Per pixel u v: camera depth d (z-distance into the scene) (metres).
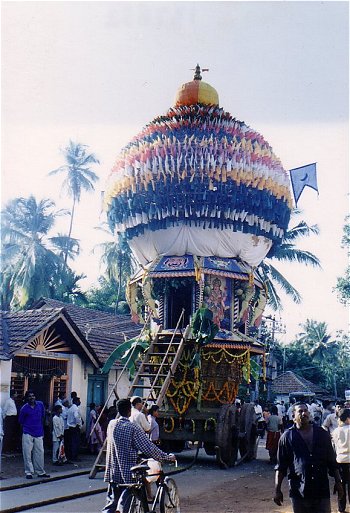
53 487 11.42
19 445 15.83
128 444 7.13
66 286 34.12
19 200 32.00
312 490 6.21
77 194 34.00
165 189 15.55
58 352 17.47
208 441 15.57
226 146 15.52
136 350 16.17
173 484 8.06
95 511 9.43
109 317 26.73
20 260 31.62
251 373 18.81
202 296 16.08
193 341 15.50
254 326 17.44
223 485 12.38
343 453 9.32
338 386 55.06
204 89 16.78
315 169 16.23
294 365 55.56
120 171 16.33
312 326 57.84
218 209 15.62
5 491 10.95
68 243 33.75
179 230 16.34
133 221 16.44
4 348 15.60
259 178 15.66
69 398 17.72
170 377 14.61
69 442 15.48
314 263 27.06
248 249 16.81
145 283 16.78
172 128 15.89
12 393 16.16
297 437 6.39
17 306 31.83
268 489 11.94
